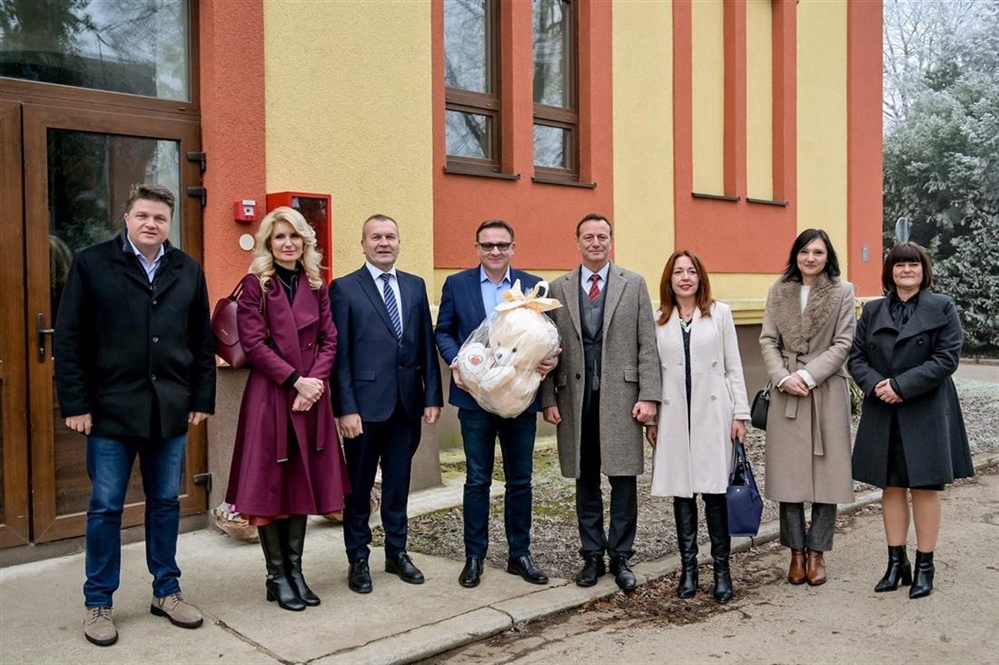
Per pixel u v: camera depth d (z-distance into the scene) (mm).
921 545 4941
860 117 12312
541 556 5434
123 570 5012
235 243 5781
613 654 4129
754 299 10766
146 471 4293
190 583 4855
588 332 4883
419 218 6816
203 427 5789
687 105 9992
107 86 5449
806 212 11641
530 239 8547
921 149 22766
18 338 5000
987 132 21516
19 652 3945
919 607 4754
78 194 5277
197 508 5762
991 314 21359
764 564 5547
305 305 4484
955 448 4930
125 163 5477
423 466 6906
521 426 4887
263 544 4543
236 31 5746
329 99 6242
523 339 4488
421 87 6797
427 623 4305
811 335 5090
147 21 5602
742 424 4859
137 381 4059
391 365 4727
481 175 8078
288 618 4363
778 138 11219
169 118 5637
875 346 4949
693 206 10109
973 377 17297
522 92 8461
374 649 3998
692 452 4820
